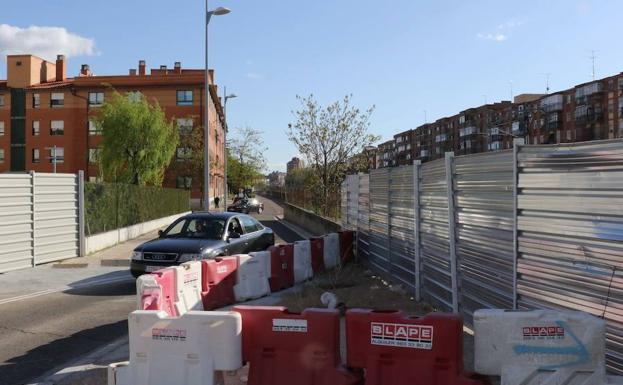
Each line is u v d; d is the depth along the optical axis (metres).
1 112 67.81
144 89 62.22
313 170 28.31
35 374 5.94
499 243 6.24
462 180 7.28
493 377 4.99
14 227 14.36
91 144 64.38
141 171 42.16
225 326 4.72
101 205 19.38
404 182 9.97
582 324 4.00
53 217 15.77
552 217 5.20
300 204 37.84
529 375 4.06
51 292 11.25
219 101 70.62
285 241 22.73
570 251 4.96
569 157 4.97
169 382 4.77
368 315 4.64
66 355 6.67
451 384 4.41
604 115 83.94
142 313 4.87
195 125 60.66
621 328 4.34
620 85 80.69
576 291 4.89
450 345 4.44
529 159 5.54
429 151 144.88
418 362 4.50
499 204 6.21
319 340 4.73
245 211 52.88
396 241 10.55
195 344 4.75
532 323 4.08
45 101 65.00
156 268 11.00
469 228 7.08
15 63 67.75
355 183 15.19
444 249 7.95
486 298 6.64
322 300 8.25
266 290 10.47
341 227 19.00
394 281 10.64
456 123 128.88
